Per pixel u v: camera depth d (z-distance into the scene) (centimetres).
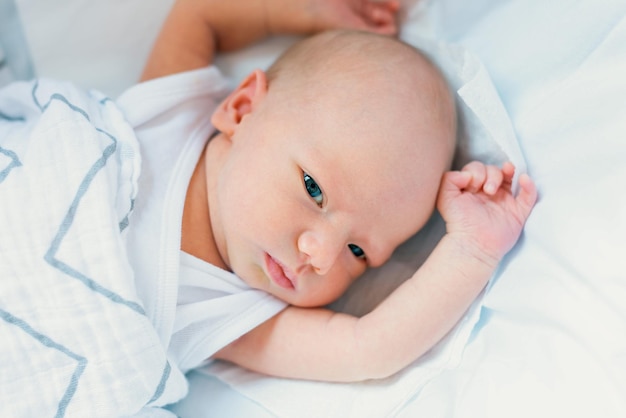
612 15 88
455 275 91
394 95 93
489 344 88
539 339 81
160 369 83
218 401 97
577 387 74
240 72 119
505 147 91
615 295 74
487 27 104
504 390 80
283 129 93
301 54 103
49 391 82
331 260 88
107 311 79
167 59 112
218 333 94
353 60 97
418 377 91
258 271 94
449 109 97
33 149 83
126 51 117
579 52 91
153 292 87
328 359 94
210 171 100
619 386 71
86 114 89
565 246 81
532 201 91
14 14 115
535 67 95
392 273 105
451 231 93
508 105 97
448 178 95
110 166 85
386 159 90
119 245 80
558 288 81
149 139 100
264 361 97
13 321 80
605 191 79
